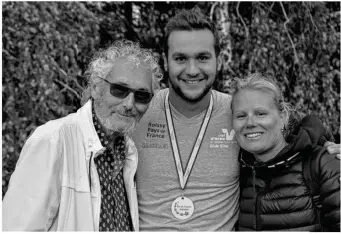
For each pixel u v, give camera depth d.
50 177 1.97
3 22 4.37
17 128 4.40
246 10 5.80
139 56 2.23
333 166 2.13
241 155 2.44
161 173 2.50
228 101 2.65
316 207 2.18
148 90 2.20
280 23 5.66
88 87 2.34
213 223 2.45
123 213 2.23
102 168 2.18
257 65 5.39
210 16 5.33
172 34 2.53
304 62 5.72
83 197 2.04
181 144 2.55
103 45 5.30
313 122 2.32
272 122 2.31
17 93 4.49
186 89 2.52
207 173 2.49
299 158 2.22
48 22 4.43
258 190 2.31
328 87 5.80
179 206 2.44
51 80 4.45
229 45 5.46
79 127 2.14
